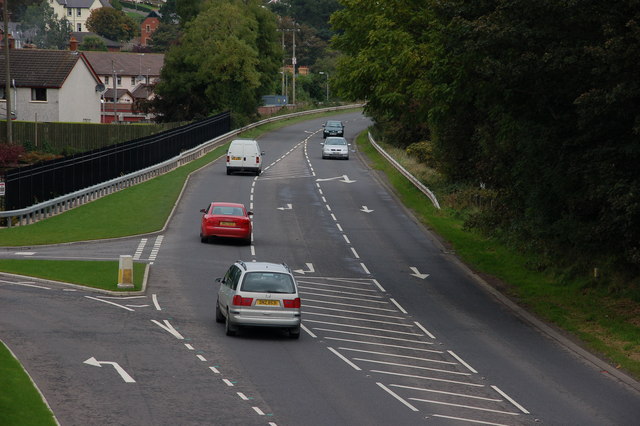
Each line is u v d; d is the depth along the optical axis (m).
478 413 25.36
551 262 51.25
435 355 32.97
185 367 28.56
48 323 33.78
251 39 130.88
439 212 71.12
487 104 49.12
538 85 39.50
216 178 85.19
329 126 127.88
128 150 80.25
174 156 93.88
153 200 71.00
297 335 34.09
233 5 131.88
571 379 30.44
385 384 28.09
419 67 56.69
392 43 57.97
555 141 43.94
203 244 56.03
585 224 46.59
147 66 193.88
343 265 52.22
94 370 27.38
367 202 75.94
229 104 129.88
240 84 130.25
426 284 48.38
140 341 31.81
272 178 87.19
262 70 140.38
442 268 53.00
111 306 38.09
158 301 39.91
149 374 27.36
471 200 73.06
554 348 35.50
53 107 121.06
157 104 132.25
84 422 22.19
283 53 143.88
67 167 68.56
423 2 59.44
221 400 25.06
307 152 110.88
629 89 34.41
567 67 37.44
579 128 38.75
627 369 32.28
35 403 22.97
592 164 39.19
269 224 64.25
